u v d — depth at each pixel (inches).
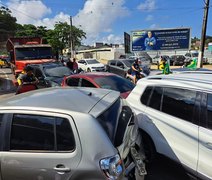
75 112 113.4
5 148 118.5
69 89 155.9
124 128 122.4
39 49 741.9
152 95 182.2
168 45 1245.1
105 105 124.3
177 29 1221.7
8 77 914.7
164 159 176.9
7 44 863.7
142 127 181.9
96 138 107.8
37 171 112.4
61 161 109.3
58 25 2222.0
